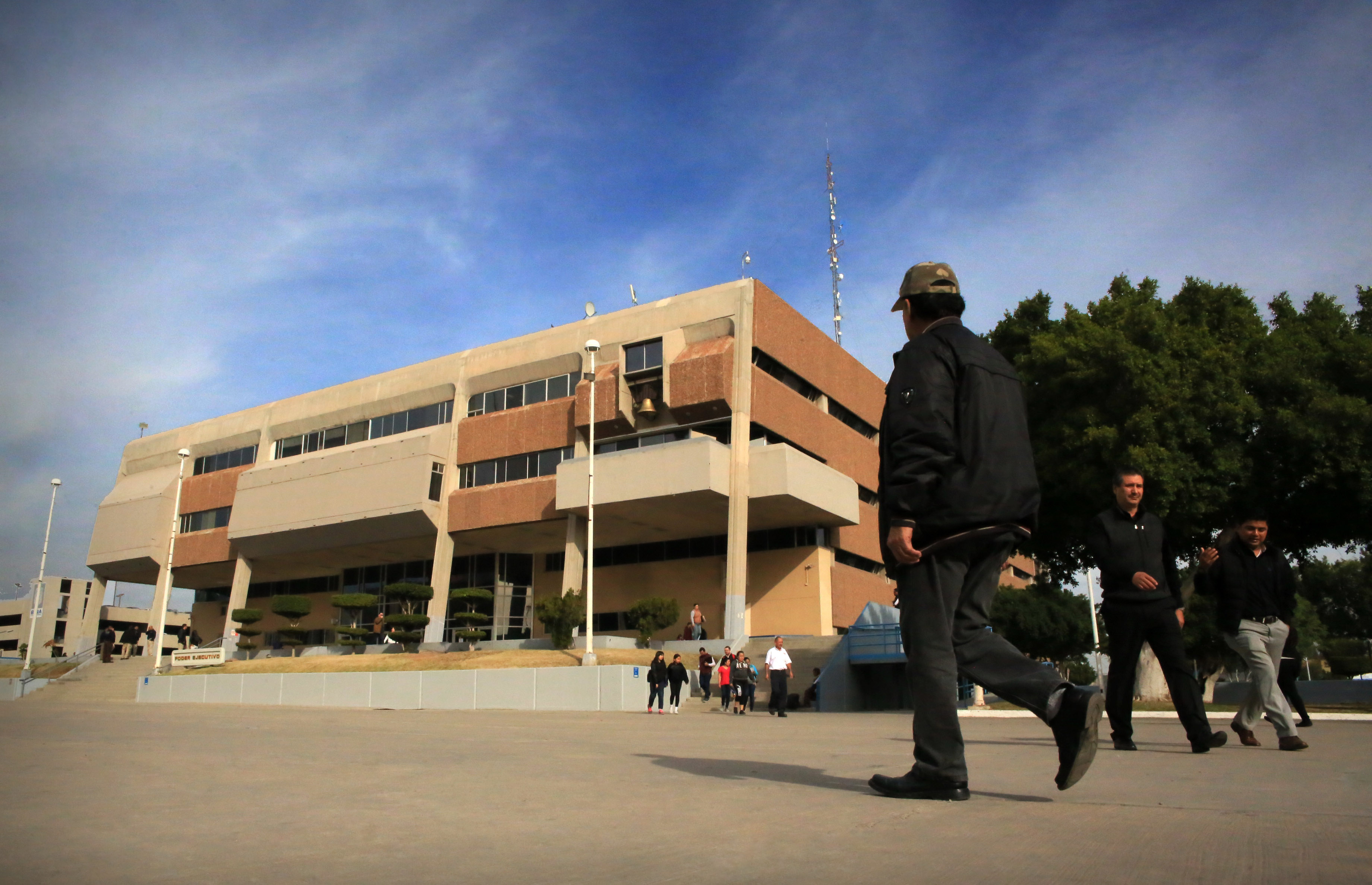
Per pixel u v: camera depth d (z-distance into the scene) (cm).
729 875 217
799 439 3816
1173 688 696
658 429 3678
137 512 5338
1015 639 5209
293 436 5038
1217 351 2134
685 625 4062
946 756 352
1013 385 368
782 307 3803
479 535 4191
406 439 4288
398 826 292
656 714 2256
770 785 415
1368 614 5838
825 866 225
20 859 236
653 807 335
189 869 226
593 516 3447
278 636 5419
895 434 361
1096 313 2361
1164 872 212
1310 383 2089
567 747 709
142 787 393
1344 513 2144
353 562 5022
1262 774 487
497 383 4272
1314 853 234
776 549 3931
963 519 348
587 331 4000
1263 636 716
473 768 500
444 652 3844
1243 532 733
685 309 3719
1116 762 577
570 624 3328
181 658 4016
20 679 4347
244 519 4766
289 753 599
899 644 2762
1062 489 2225
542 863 233
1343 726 1127
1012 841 256
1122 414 2119
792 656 3109
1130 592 711
